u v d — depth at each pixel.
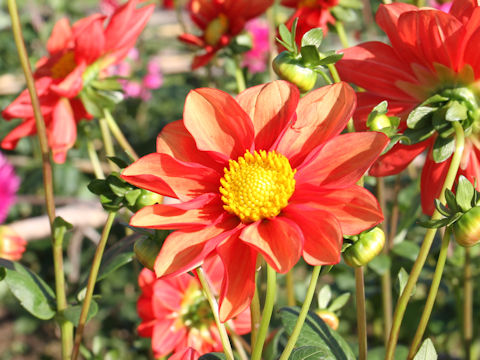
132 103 1.12
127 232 0.56
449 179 0.35
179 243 0.33
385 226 0.54
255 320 0.36
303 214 0.32
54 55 0.55
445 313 0.66
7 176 0.62
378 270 0.52
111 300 0.86
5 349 1.00
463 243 0.33
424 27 0.36
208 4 0.57
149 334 0.54
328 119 0.34
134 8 0.51
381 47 0.40
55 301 0.43
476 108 0.37
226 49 0.58
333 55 0.36
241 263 0.32
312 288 0.33
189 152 0.35
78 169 0.95
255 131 0.35
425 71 0.38
